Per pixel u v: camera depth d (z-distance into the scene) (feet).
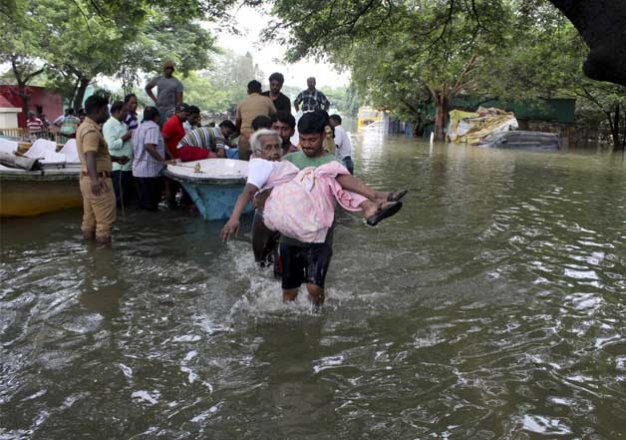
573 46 46.75
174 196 30.48
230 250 21.85
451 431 10.40
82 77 98.73
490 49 47.96
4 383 11.76
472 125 104.42
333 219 14.73
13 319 14.93
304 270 15.66
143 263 19.90
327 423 10.61
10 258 20.13
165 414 10.80
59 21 78.69
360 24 40.83
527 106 122.21
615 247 23.59
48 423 10.41
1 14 59.36
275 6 38.81
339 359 13.14
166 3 39.52
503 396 11.64
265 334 14.35
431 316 15.76
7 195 25.91
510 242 24.04
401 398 11.51
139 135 28.14
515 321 15.55
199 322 15.01
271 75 30.89
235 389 11.74
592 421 10.77
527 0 40.98
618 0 9.27
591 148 101.04
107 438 10.02
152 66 96.94
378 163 59.06
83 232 22.77
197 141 32.09
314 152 14.99
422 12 41.22
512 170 54.39
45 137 72.64
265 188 14.99
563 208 32.63
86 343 13.66
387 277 18.95
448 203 33.42
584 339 14.47
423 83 109.40
